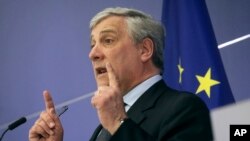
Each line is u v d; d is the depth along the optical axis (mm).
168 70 5043
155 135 2434
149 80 2896
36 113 7016
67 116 6777
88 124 6633
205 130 2346
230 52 6254
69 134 6695
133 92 2857
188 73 4957
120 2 6922
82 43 6980
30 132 2943
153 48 2992
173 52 5102
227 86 4859
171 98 2617
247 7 6352
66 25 7168
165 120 2422
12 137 7031
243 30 6281
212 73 4883
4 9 7637
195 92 4863
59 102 6891
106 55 2891
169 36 5176
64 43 7109
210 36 5043
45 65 7148
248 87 6047
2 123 7188
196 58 4988
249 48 6180
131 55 2914
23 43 7391
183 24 5148
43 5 7406
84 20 7074
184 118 2379
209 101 4781
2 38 7535
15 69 7348
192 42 5059
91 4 7090
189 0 5211
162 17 5312
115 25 2945
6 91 7328
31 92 7152
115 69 2871
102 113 2340
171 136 2336
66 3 7254
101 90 2420
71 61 6980
